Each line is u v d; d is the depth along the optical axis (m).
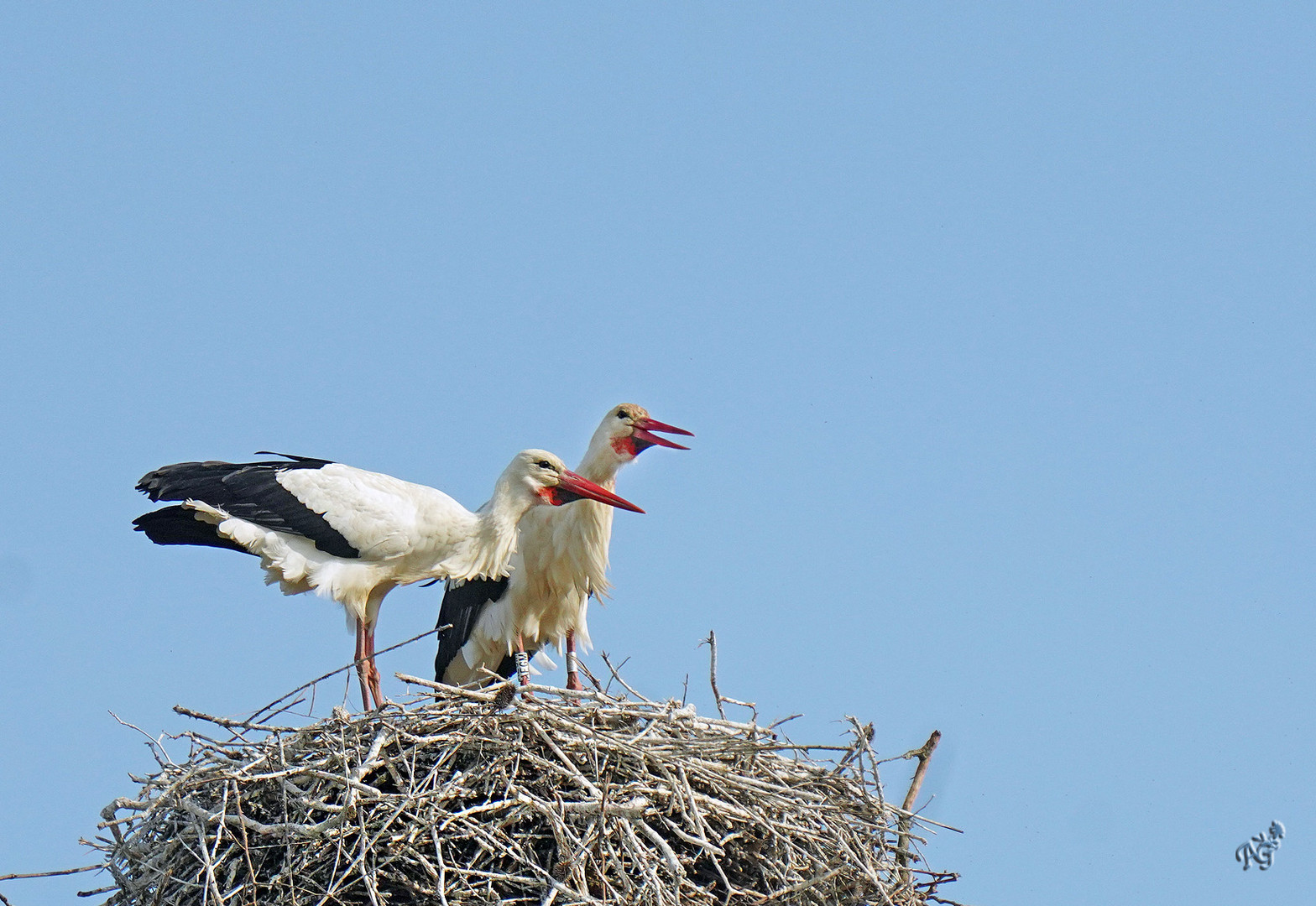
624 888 12.41
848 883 13.03
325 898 11.98
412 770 12.73
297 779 12.86
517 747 12.91
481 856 12.62
